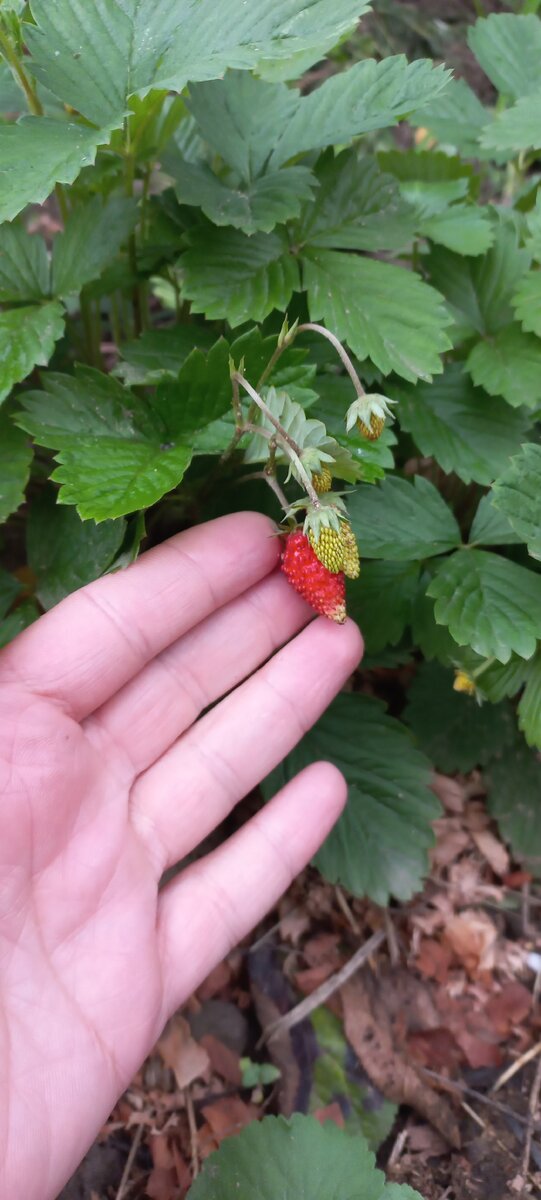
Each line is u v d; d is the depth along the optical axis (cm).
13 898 15
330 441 16
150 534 23
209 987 22
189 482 21
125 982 16
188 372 17
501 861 25
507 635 17
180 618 17
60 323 18
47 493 20
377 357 18
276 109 20
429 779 22
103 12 16
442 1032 22
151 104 17
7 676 16
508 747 25
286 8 16
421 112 26
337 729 23
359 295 19
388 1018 22
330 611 17
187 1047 21
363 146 36
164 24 16
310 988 22
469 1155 20
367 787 22
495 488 17
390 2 41
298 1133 18
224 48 16
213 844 23
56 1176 15
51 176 15
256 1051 21
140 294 24
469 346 23
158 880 18
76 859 16
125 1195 19
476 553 20
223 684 19
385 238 20
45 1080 15
